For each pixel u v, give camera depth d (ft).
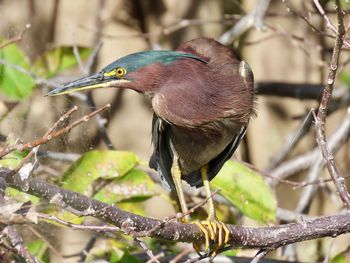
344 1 31.27
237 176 32.81
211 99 30.48
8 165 29.81
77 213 22.71
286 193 49.55
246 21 41.42
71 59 38.99
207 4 50.55
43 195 22.77
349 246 32.12
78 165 32.42
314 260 42.24
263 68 50.44
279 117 50.62
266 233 27.40
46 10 51.11
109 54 51.21
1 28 44.21
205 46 32.35
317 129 27.35
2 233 21.38
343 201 27.30
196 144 31.73
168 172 33.32
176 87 30.37
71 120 35.22
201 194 36.63
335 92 44.14
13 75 36.06
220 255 31.48
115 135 51.65
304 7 40.27
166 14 51.21
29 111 35.99
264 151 50.67
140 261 30.81
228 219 35.60
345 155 46.03
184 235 26.32
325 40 46.85
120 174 32.48
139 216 24.27
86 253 32.96
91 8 51.31
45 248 30.58
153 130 31.81
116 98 51.75
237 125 31.24
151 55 30.53
